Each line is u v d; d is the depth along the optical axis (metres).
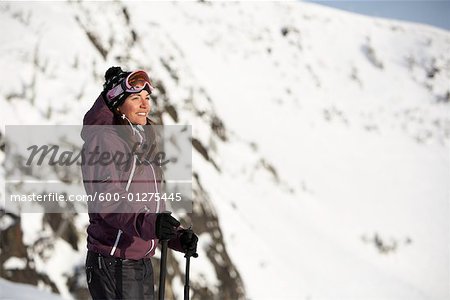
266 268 20.22
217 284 17.36
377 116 37.84
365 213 29.44
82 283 13.96
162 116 23.69
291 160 30.08
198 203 19.36
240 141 28.55
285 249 22.89
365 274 24.58
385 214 29.95
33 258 13.71
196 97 26.78
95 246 4.98
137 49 25.81
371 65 42.25
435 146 37.34
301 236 24.81
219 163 25.84
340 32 43.91
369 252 27.31
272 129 31.47
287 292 19.86
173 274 16.06
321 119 35.09
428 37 47.56
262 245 21.16
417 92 41.50
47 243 14.09
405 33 47.38
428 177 34.16
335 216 28.22
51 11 22.64
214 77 32.59
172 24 34.19
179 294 15.87
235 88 32.88
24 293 6.30
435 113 39.97
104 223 4.96
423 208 31.47
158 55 27.03
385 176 32.97
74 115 17.81
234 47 36.19
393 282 25.08
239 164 26.94
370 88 40.12
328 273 23.03
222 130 27.61
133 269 5.01
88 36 23.38
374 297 23.16
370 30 45.97
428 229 30.03
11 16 21.14
